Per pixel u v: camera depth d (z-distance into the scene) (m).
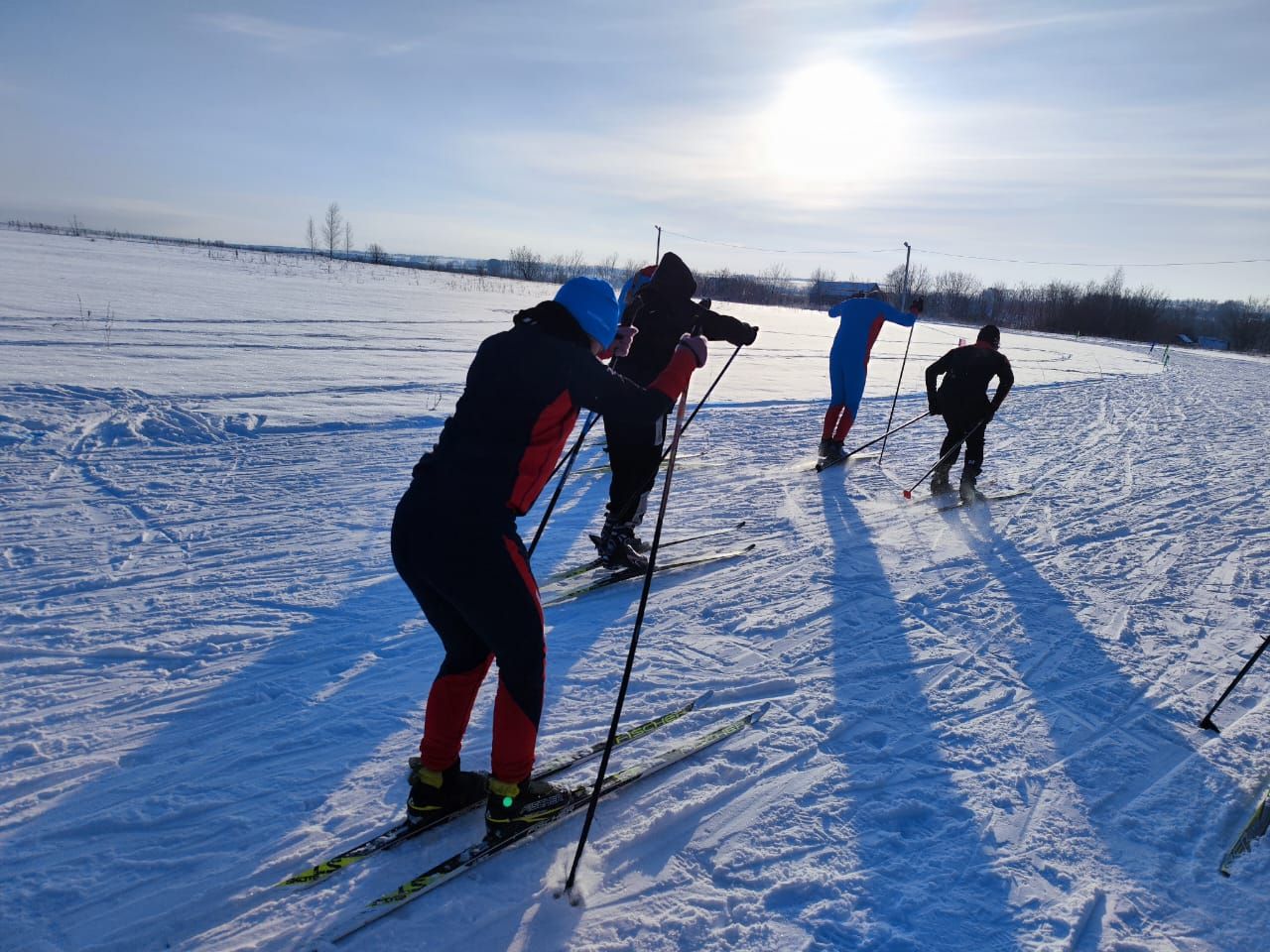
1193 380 20.66
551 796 2.26
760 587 4.24
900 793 2.53
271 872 2.02
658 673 3.22
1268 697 3.34
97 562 3.88
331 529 4.58
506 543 1.99
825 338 24.95
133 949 1.77
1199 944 1.97
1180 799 2.59
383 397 8.55
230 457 5.89
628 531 4.34
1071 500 6.64
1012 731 2.95
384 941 1.83
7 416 6.12
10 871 1.96
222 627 3.33
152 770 2.39
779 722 2.92
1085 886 2.15
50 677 2.85
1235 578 4.84
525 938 1.87
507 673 2.06
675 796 2.44
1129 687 3.36
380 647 3.27
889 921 1.99
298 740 2.60
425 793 2.18
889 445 8.40
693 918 1.96
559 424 2.02
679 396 2.11
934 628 3.86
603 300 2.08
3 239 41.19
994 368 6.04
